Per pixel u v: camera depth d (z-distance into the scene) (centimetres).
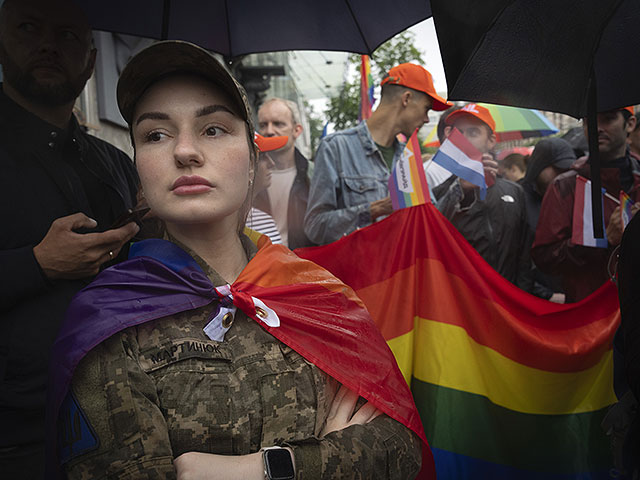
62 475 98
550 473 210
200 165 103
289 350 111
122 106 110
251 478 95
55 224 163
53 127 185
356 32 246
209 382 100
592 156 165
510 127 538
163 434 95
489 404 213
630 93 171
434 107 320
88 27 193
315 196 319
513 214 364
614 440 162
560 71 160
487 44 152
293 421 105
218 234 113
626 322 127
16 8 179
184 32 238
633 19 159
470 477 209
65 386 95
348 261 230
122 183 206
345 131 329
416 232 228
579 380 213
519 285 373
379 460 105
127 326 98
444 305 220
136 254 111
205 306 107
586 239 312
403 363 217
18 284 158
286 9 242
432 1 145
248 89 1144
